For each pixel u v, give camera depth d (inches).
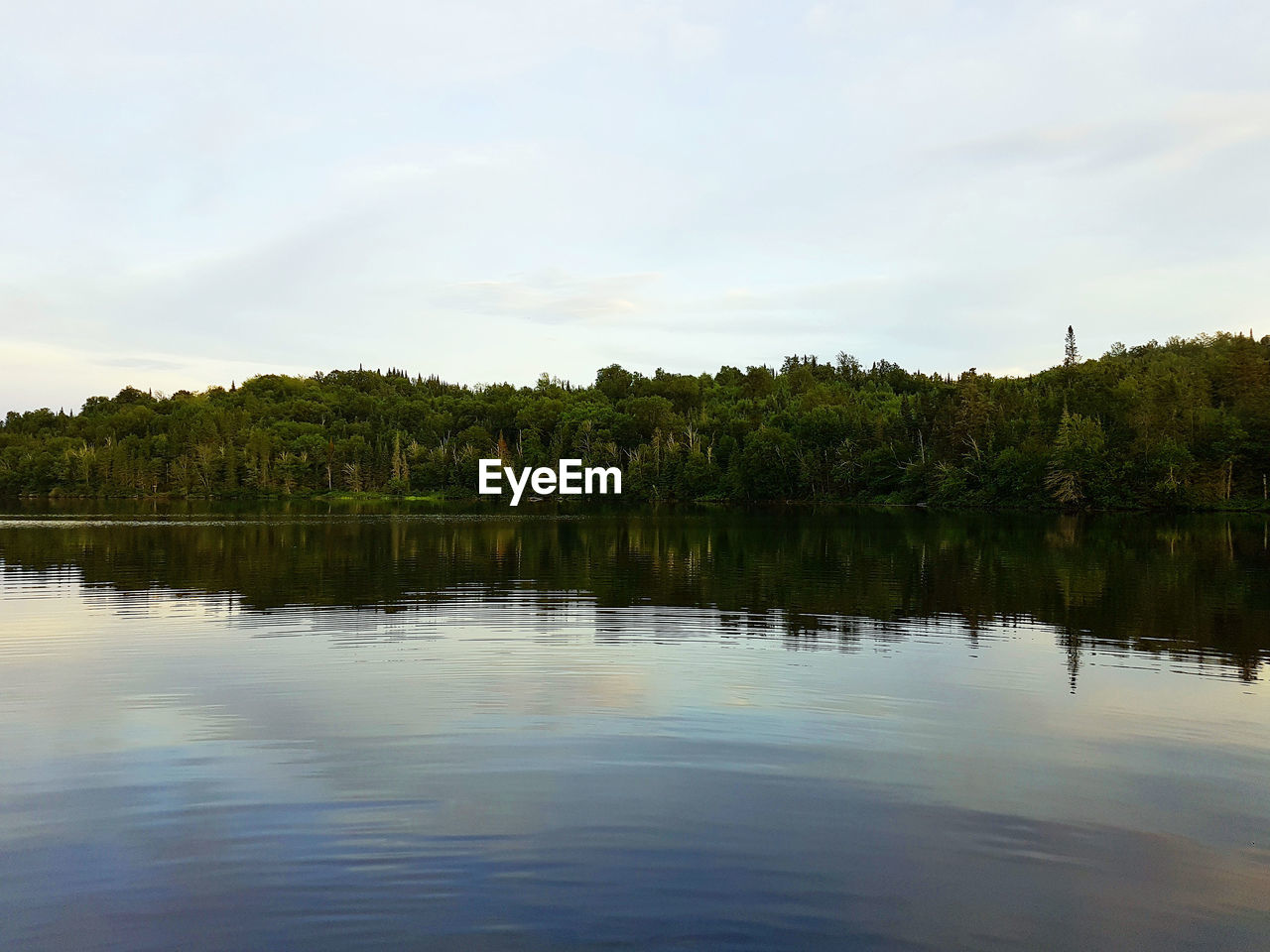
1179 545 1593.3
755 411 5851.4
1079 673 549.3
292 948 243.8
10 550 1451.8
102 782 359.9
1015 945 247.9
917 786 360.2
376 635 672.4
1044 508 3260.3
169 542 1660.9
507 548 1526.8
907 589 956.6
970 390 3799.2
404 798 343.9
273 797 344.2
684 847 304.7
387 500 5182.1
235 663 570.9
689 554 1408.7
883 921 259.6
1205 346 5600.4
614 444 5108.3
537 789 353.7
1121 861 298.4
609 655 596.4
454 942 247.1
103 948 243.6
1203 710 470.3
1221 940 251.3
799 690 506.3
